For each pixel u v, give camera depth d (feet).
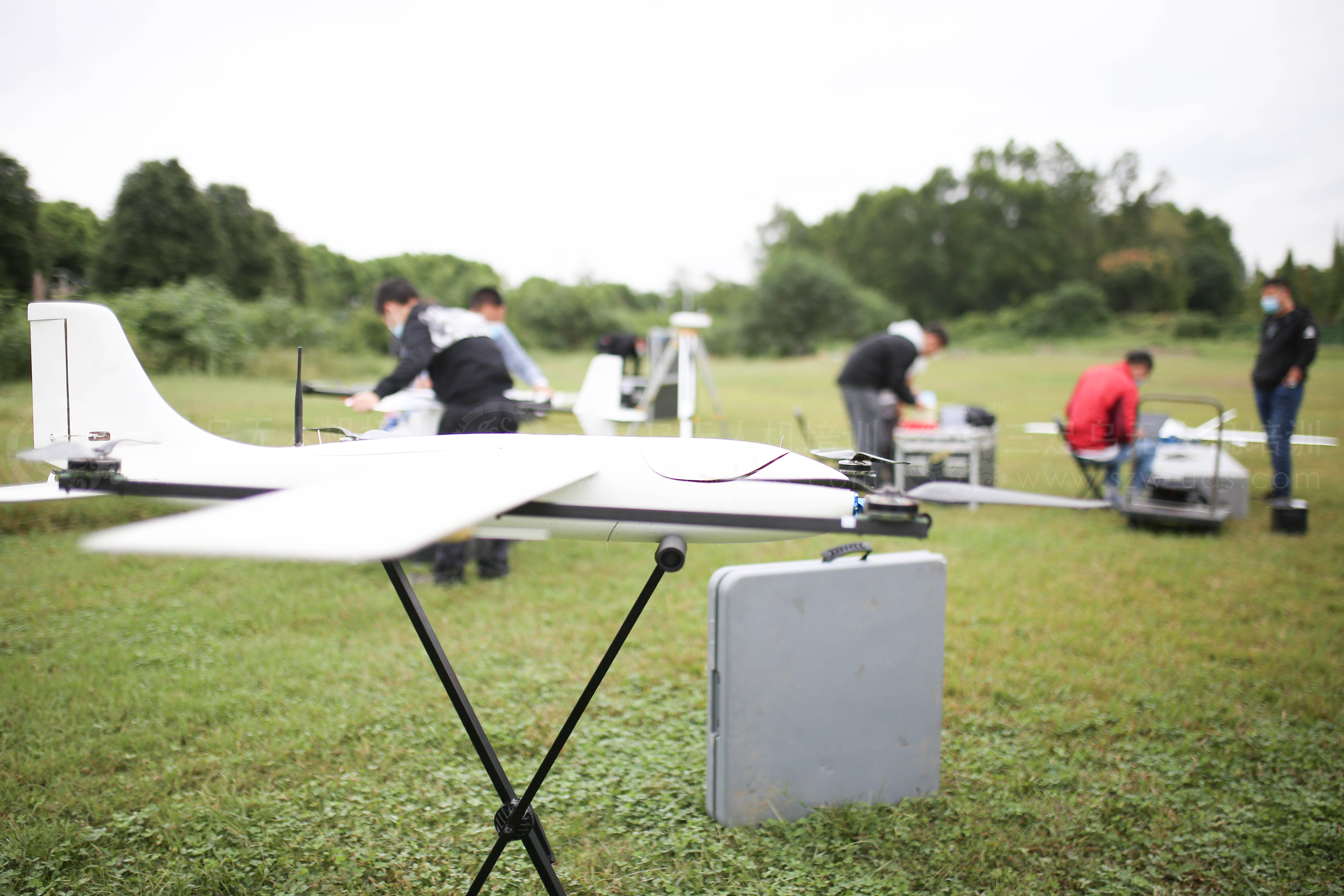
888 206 218.79
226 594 14.08
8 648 11.59
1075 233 216.13
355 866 7.06
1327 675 11.26
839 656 7.76
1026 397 52.75
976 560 17.03
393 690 10.48
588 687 5.71
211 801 7.91
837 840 7.41
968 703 10.33
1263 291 20.79
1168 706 10.23
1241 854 7.44
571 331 119.24
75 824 7.49
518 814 5.82
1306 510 18.88
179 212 44.75
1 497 6.12
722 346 164.76
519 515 5.86
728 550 18.17
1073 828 7.72
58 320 7.74
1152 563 16.70
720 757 7.63
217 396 17.70
